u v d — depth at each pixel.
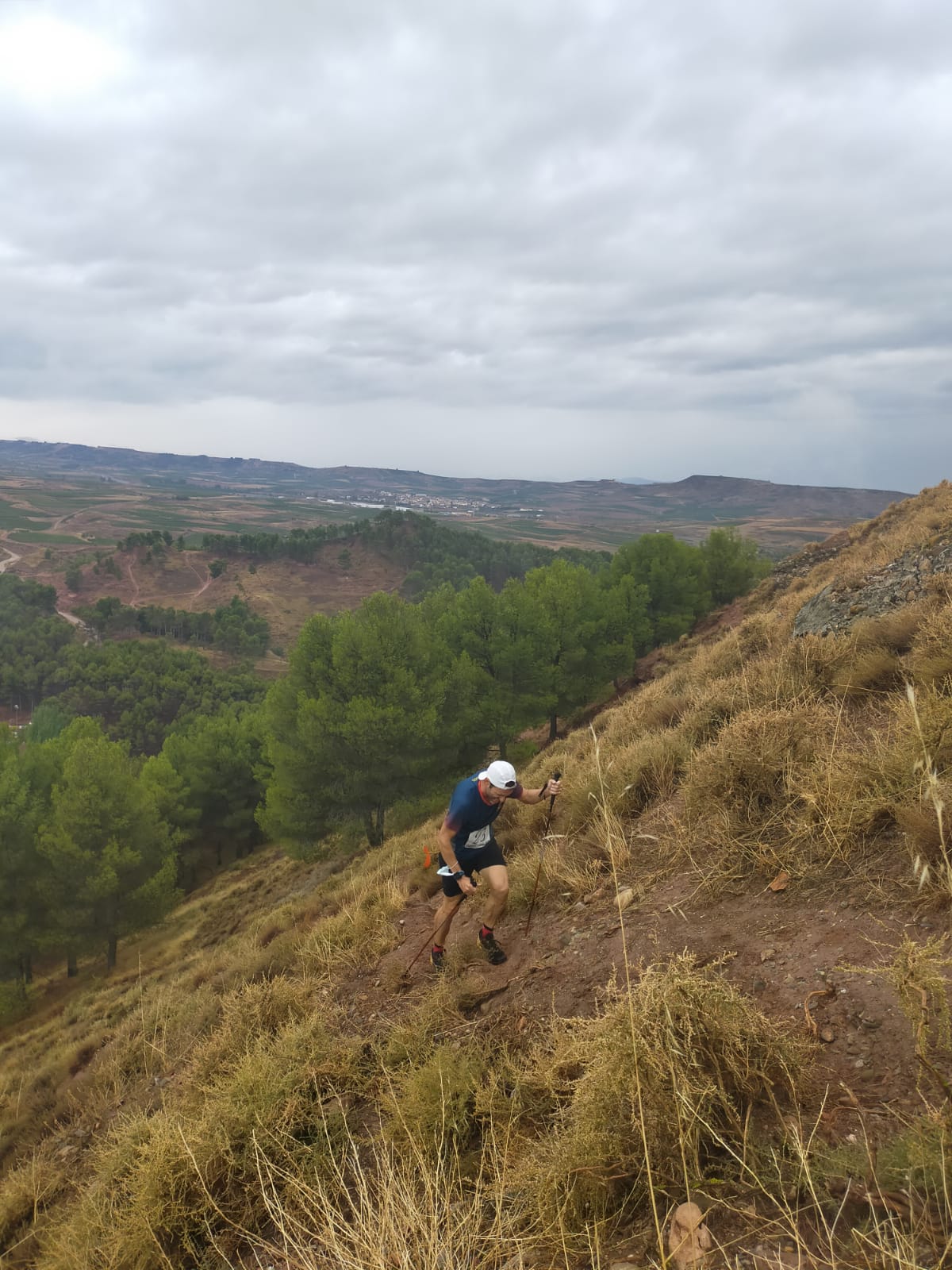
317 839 23.81
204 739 42.06
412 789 22.98
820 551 27.81
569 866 5.31
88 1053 9.17
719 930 3.58
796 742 4.41
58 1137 6.72
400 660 22.69
